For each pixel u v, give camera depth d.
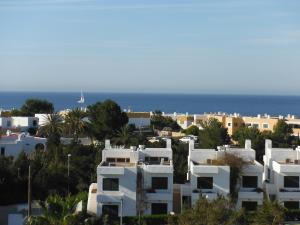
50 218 51.12
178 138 125.94
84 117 121.12
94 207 63.06
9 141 98.69
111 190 61.97
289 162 69.31
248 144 71.00
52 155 87.50
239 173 64.75
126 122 123.00
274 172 67.44
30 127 125.94
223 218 46.06
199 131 131.50
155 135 136.88
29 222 51.81
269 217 51.25
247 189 65.44
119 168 61.56
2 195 70.31
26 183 72.88
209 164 66.38
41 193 73.06
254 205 64.44
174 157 81.50
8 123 125.38
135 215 61.69
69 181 77.50
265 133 119.25
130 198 61.75
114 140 106.50
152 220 60.34
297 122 150.38
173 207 64.88
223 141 111.12
